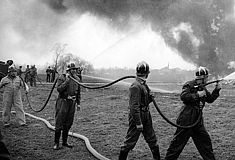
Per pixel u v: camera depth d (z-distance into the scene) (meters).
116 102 15.07
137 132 5.84
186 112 5.93
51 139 8.27
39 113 12.49
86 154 6.97
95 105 14.09
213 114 11.41
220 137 8.30
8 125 9.77
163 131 9.05
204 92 5.95
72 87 7.46
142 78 5.93
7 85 9.85
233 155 6.82
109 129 9.38
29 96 18.11
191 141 8.05
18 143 7.80
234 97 16.14
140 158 6.71
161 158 6.66
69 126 7.53
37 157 6.72
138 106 5.71
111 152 7.10
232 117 10.83
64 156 6.82
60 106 7.41
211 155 5.94
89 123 10.28
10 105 9.88
